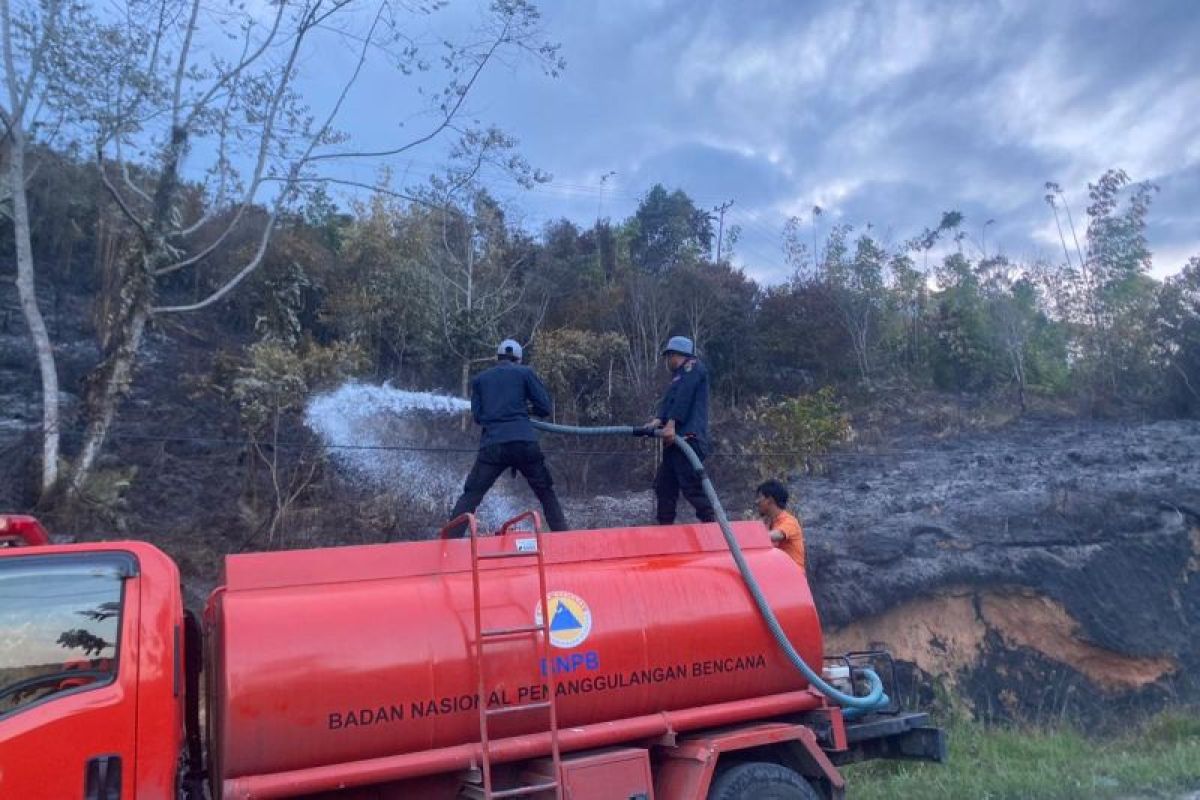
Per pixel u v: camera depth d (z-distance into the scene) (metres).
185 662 5.84
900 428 22.39
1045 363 26.20
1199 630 15.35
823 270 26.88
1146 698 14.46
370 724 5.59
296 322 18.58
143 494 13.86
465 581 6.20
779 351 24.28
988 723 13.49
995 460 19.61
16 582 5.07
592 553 6.77
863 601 14.13
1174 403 24.41
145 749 4.99
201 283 19.36
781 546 8.58
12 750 4.73
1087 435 21.94
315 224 22.27
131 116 14.26
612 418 18.97
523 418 8.32
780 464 17.41
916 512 16.56
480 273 21.09
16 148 13.80
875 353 25.72
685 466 8.38
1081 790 9.91
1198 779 10.32
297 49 14.77
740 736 6.73
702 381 8.59
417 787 5.88
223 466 14.83
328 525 13.45
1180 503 16.88
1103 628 14.63
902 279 27.61
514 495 15.58
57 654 5.01
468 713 5.86
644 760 6.34
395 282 19.84
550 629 6.26
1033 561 15.17
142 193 15.34
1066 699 14.13
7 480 12.98
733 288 24.86
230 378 16.08
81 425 15.02
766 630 7.07
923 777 10.54
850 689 7.62
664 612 6.70
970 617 14.62
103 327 16.58
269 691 5.39
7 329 16.98
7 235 18.06
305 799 5.55
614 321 22.11
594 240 27.47
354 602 5.81
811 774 7.12
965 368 26.11
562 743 6.09
